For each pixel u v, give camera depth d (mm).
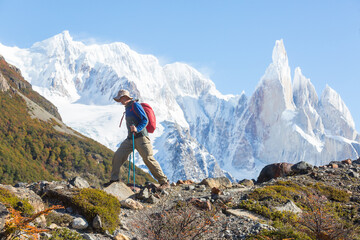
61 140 115688
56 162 104062
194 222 6156
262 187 9906
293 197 9070
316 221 6652
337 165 13344
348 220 8094
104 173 111438
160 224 5992
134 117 9852
